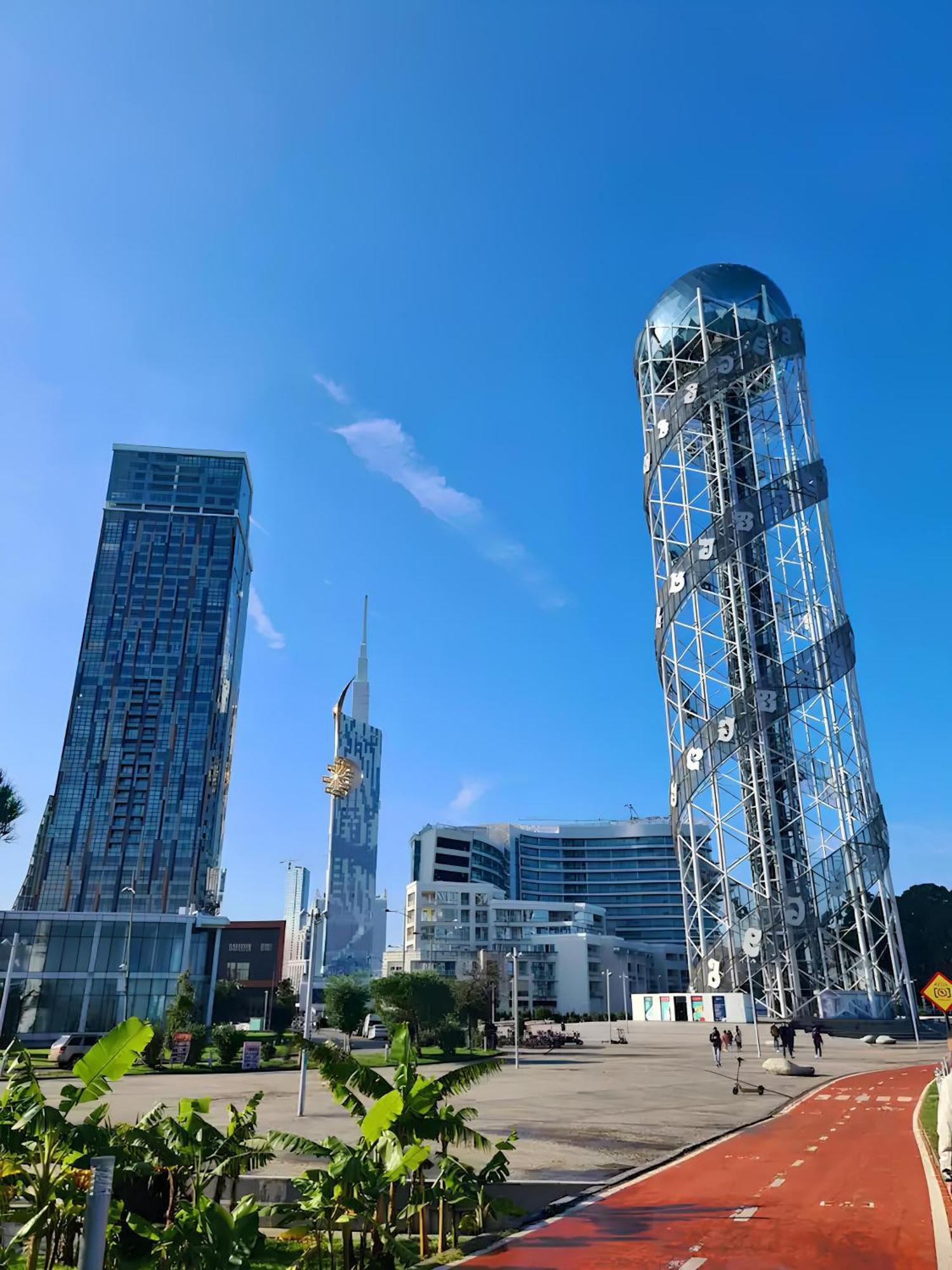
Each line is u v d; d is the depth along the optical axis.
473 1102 30.56
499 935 166.88
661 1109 28.66
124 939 94.62
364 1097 34.25
